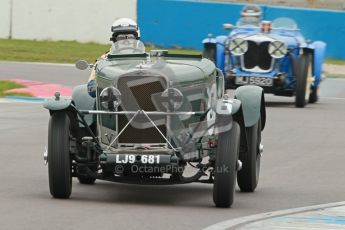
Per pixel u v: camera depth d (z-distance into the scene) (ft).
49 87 120.26
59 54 171.12
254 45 111.75
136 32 58.85
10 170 63.31
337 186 60.70
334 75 158.71
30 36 198.29
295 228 45.24
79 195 53.93
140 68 51.88
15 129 86.53
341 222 47.42
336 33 181.06
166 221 45.62
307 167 68.80
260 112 57.41
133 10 192.24
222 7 186.29
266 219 47.57
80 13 197.16
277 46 111.04
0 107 104.88
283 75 111.45
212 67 55.83
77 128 52.44
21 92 115.34
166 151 50.70
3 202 49.98
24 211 47.16
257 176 58.44
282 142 82.07
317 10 181.06
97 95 53.16
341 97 129.49
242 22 119.34
